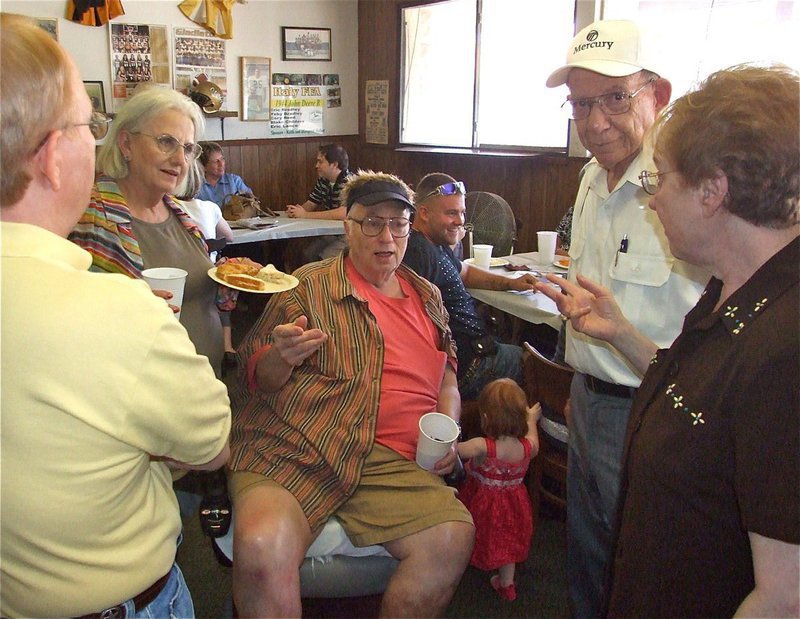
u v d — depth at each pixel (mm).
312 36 5801
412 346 1740
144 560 755
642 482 847
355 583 1535
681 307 1319
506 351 2484
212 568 2049
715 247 771
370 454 1555
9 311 619
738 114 692
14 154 629
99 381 646
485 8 4793
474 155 4977
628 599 885
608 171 1466
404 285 1869
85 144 714
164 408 696
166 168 1511
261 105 5668
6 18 656
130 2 4871
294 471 1475
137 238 1536
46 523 657
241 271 1678
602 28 1378
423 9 5312
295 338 1416
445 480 1705
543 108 4594
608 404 1436
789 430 631
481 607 1926
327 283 1703
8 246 643
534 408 1966
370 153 6160
